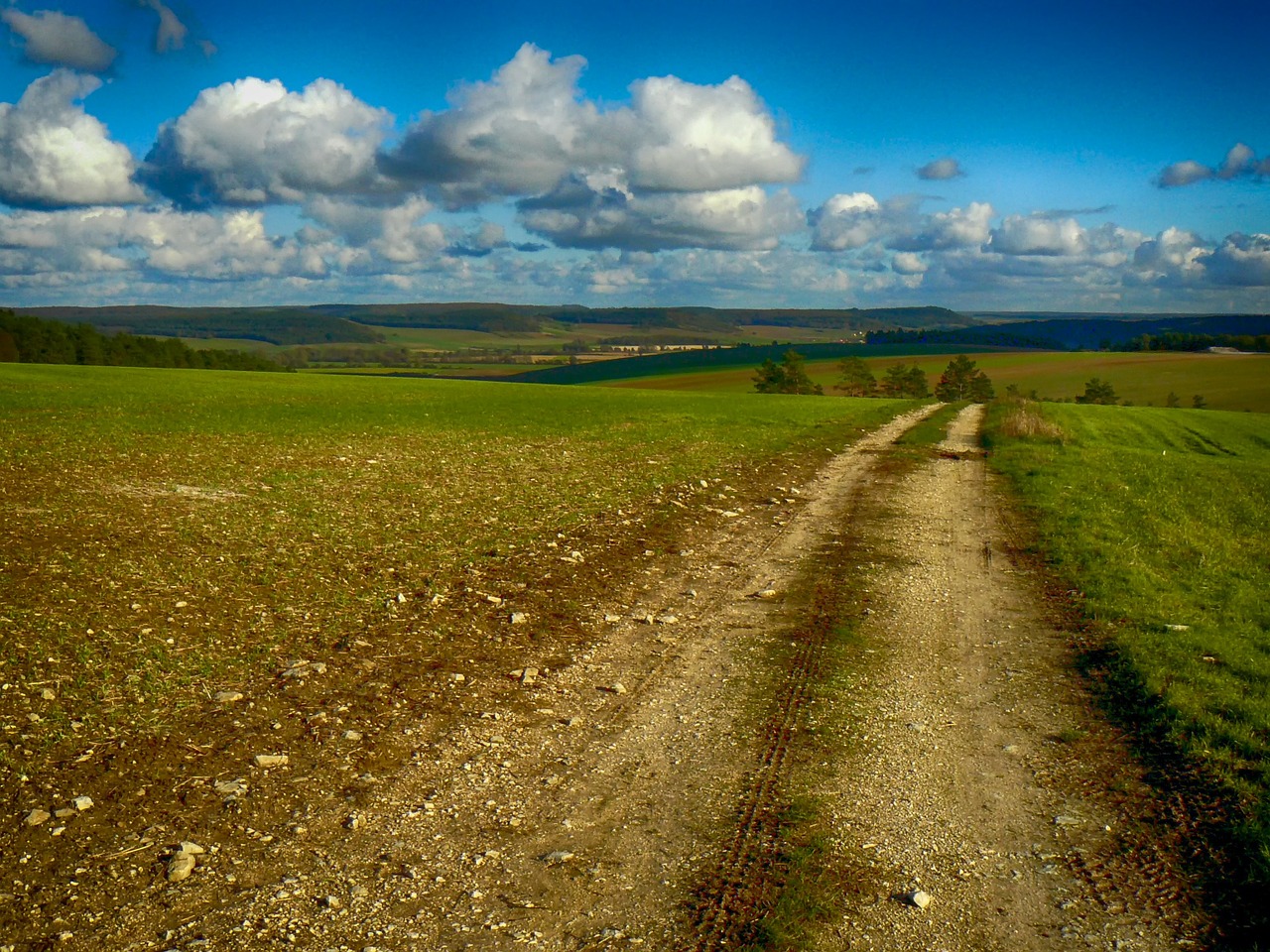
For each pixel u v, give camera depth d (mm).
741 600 13430
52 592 11359
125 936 5383
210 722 8312
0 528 14523
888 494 24109
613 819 7035
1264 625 12359
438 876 6199
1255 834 6582
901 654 11094
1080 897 6051
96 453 24406
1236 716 8781
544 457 28469
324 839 6613
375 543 15305
